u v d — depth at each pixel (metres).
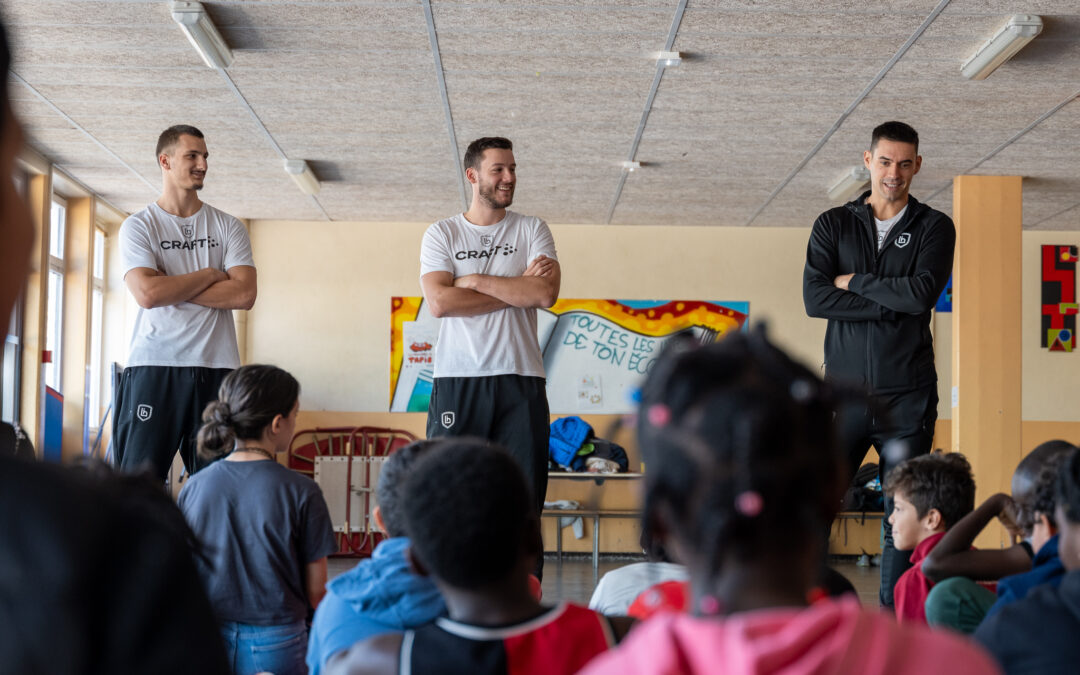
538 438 3.73
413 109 5.83
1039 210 7.97
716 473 0.68
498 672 1.17
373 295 8.69
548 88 5.46
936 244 3.79
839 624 0.64
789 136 6.23
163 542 0.59
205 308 3.88
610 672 0.70
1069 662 1.30
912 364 3.72
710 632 0.65
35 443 6.64
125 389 3.80
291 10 4.48
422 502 1.21
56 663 0.52
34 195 6.71
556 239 8.73
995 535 6.58
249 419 2.55
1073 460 1.51
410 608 1.61
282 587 2.47
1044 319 8.74
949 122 5.88
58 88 5.49
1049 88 5.29
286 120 6.05
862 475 7.87
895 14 4.43
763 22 4.54
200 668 0.58
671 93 5.50
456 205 8.13
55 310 7.42
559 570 7.64
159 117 5.98
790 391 0.70
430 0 4.36
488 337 3.73
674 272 8.72
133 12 4.52
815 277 3.87
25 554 0.53
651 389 0.73
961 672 0.64
